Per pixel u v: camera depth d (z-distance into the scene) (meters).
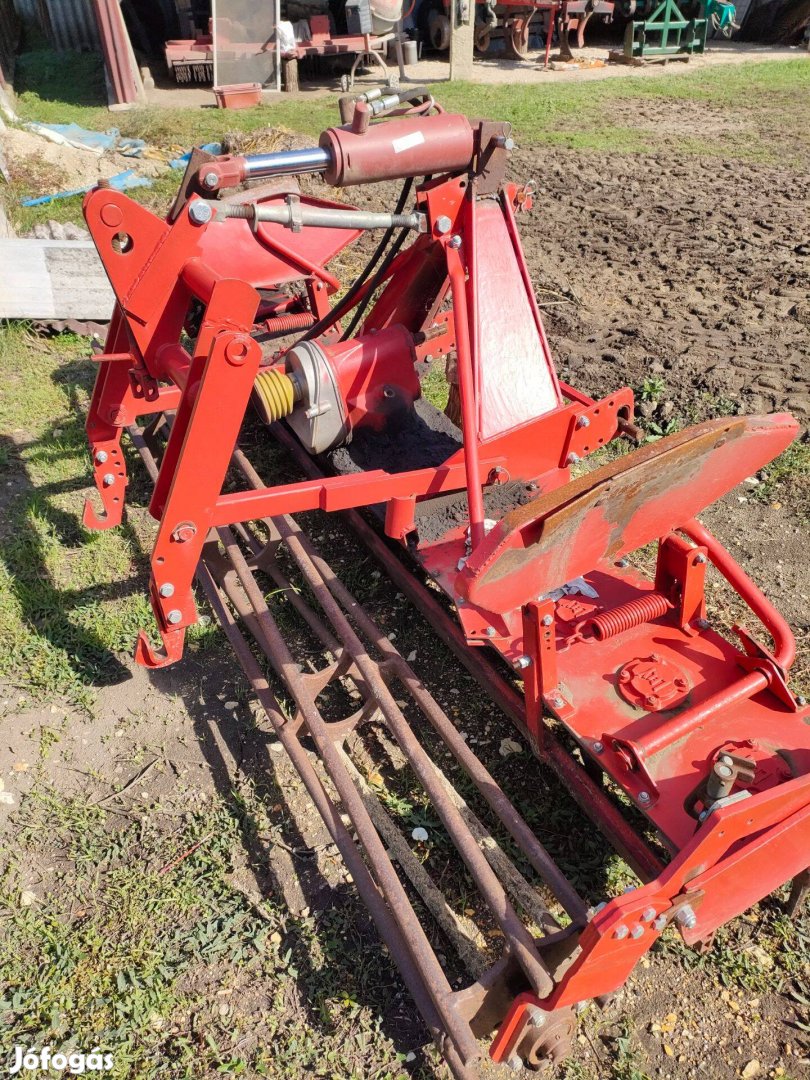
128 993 2.71
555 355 6.15
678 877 2.19
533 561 2.62
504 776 3.36
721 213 9.01
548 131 12.02
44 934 2.87
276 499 3.23
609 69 16.27
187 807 3.29
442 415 4.42
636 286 7.37
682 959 2.78
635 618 3.07
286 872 3.06
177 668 3.89
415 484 3.51
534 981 2.21
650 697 2.82
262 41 13.51
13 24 17.78
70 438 5.42
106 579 4.35
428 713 3.10
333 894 2.99
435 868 3.04
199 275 2.96
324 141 3.13
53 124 11.77
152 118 12.16
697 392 5.63
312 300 5.14
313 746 3.48
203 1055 2.58
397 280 4.14
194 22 15.60
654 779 2.60
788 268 7.61
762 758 2.61
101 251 3.00
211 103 13.64
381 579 4.33
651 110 13.23
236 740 3.55
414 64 16.81
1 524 4.70
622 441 5.24
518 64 16.70
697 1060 2.54
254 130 11.38
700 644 3.05
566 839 3.13
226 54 13.38
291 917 2.92
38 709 3.69
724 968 2.74
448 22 16.72
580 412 3.79
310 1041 2.60
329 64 15.73
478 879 2.49
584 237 8.45
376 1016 2.66
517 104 13.39
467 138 3.35
